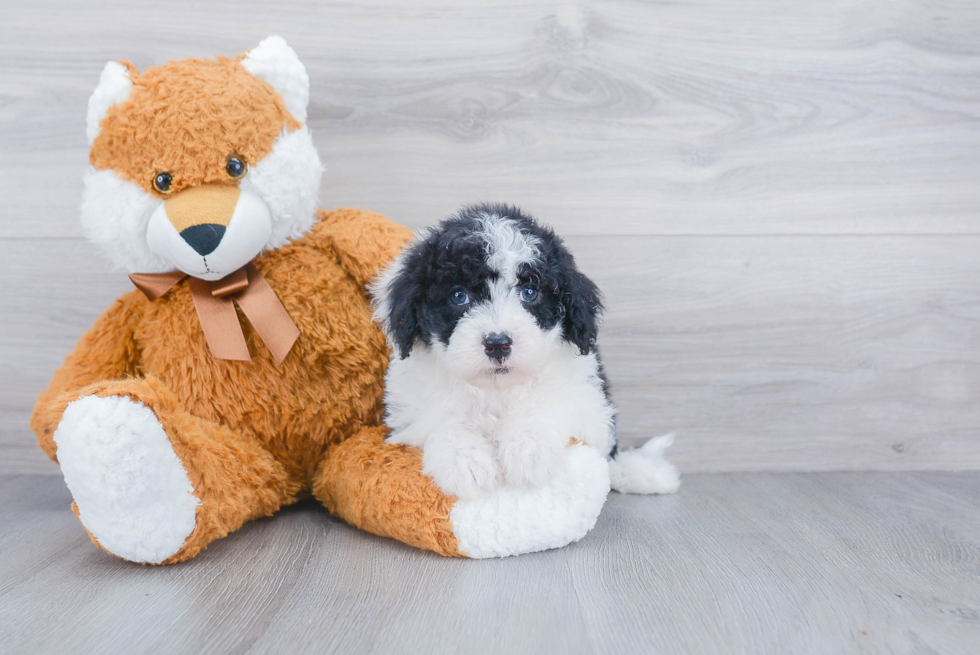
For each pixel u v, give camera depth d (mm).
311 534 1394
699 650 965
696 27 1769
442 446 1279
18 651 969
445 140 1778
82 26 1717
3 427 1811
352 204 1788
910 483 1749
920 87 1799
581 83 1775
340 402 1480
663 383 1825
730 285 1822
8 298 1785
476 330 1220
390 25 1746
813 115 1800
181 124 1294
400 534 1290
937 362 1822
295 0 1729
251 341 1426
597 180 1799
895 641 991
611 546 1322
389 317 1334
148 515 1190
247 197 1353
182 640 993
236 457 1360
